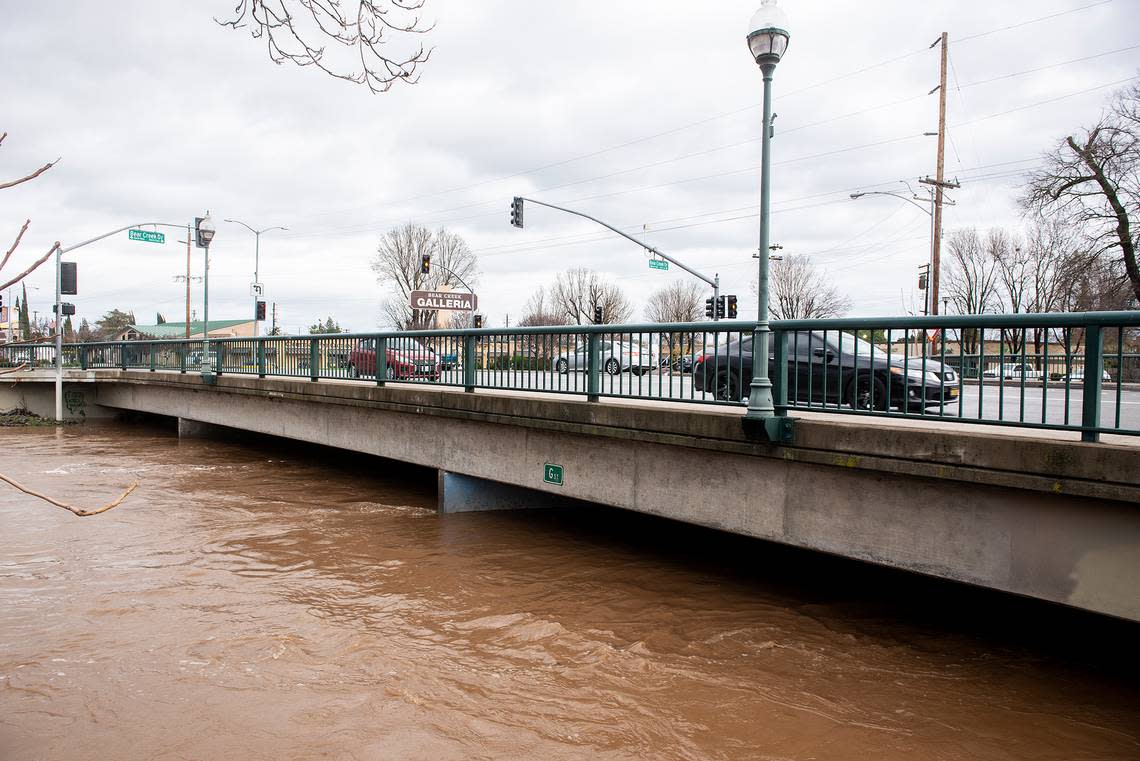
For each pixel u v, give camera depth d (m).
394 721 5.39
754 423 7.21
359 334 14.20
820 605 8.08
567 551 10.17
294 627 7.27
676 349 12.12
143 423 28.91
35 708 5.55
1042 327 5.61
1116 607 5.21
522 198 28.95
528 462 10.55
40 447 21.58
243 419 18.95
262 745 5.04
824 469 7.02
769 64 7.40
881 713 5.64
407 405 12.52
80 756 4.88
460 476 12.27
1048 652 6.83
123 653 6.58
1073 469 5.30
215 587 8.50
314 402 15.73
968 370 7.21
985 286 52.03
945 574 6.18
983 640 7.11
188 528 11.40
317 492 14.51
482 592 8.45
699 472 8.19
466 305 38.41
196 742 5.07
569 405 9.46
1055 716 5.61
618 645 6.96
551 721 5.45
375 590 8.49
